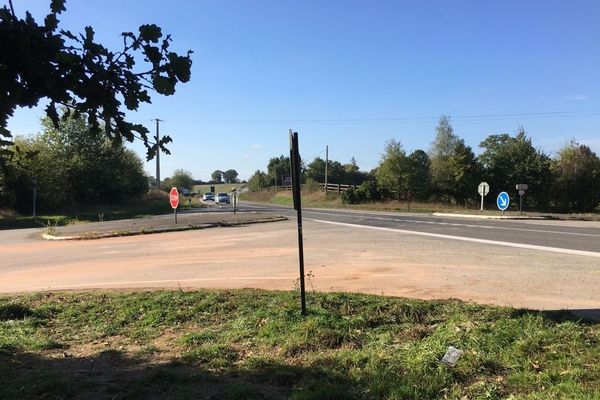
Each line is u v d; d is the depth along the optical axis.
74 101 3.00
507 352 4.99
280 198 92.44
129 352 6.14
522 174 52.44
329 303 7.48
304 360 5.42
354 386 4.57
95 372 5.45
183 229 25.25
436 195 55.16
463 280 9.81
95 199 53.53
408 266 11.74
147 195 65.06
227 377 5.07
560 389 4.12
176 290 9.17
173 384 4.90
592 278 9.67
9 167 3.72
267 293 8.50
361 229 22.73
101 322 7.52
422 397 4.24
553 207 52.47
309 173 105.19
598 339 5.31
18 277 12.89
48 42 2.72
